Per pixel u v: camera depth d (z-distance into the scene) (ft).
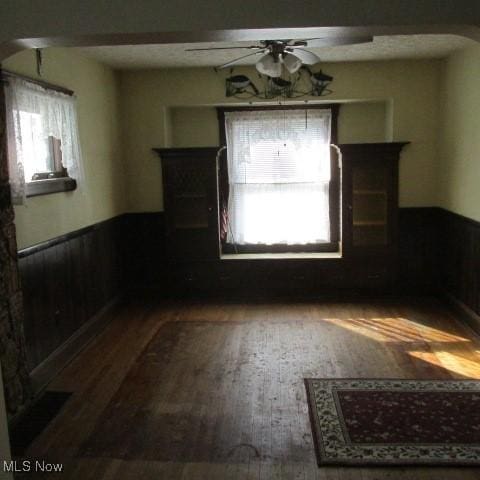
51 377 12.28
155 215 18.97
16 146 10.47
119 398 11.33
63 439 9.71
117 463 8.95
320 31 8.27
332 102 18.60
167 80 18.26
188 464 8.89
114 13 8.18
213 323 16.28
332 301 18.44
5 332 9.73
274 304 18.24
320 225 19.53
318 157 19.22
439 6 7.91
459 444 9.21
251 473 8.61
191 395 11.41
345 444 9.30
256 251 19.75
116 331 15.72
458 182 16.25
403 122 18.06
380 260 18.42
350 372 12.35
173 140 19.65
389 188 18.04
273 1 8.04
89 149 15.46
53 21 8.22
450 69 16.80
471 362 12.76
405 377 11.96
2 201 9.56
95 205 15.87
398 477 8.39
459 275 16.31
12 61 10.98
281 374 12.37
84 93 15.12
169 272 18.95
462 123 15.81
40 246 11.98
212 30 8.16
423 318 16.33
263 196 19.48
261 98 18.07
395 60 17.69
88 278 15.10
